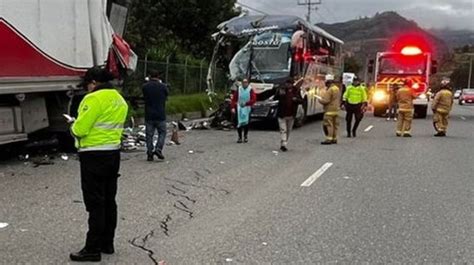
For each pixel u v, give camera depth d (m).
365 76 31.33
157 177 10.15
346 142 16.69
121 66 13.57
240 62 20.06
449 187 9.84
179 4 40.34
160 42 34.97
